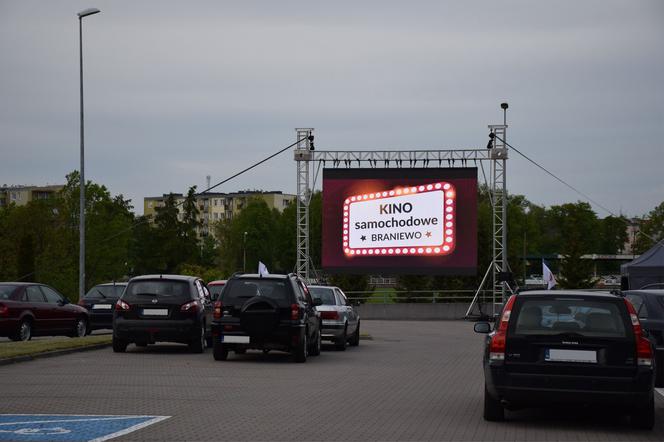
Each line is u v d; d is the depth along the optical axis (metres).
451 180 47.75
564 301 11.65
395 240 48.28
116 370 18.41
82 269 39.22
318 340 24.44
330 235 48.94
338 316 26.75
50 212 79.75
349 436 10.73
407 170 48.22
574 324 11.49
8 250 76.00
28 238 67.56
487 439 10.71
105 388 15.20
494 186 47.53
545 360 11.45
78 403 13.28
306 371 19.36
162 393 14.66
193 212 115.81
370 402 14.13
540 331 11.52
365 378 18.12
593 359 11.36
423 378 18.41
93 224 79.62
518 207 124.75
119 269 81.44
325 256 48.91
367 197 48.59
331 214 48.91
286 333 21.02
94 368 18.78
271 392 15.17
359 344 30.78
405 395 15.23
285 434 10.77
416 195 48.06
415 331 40.53
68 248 78.25
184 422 11.55
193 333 22.94
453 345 30.28
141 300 22.80
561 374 11.38
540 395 11.43
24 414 12.14
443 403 14.19
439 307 56.75
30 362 20.06
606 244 147.00
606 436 11.14
